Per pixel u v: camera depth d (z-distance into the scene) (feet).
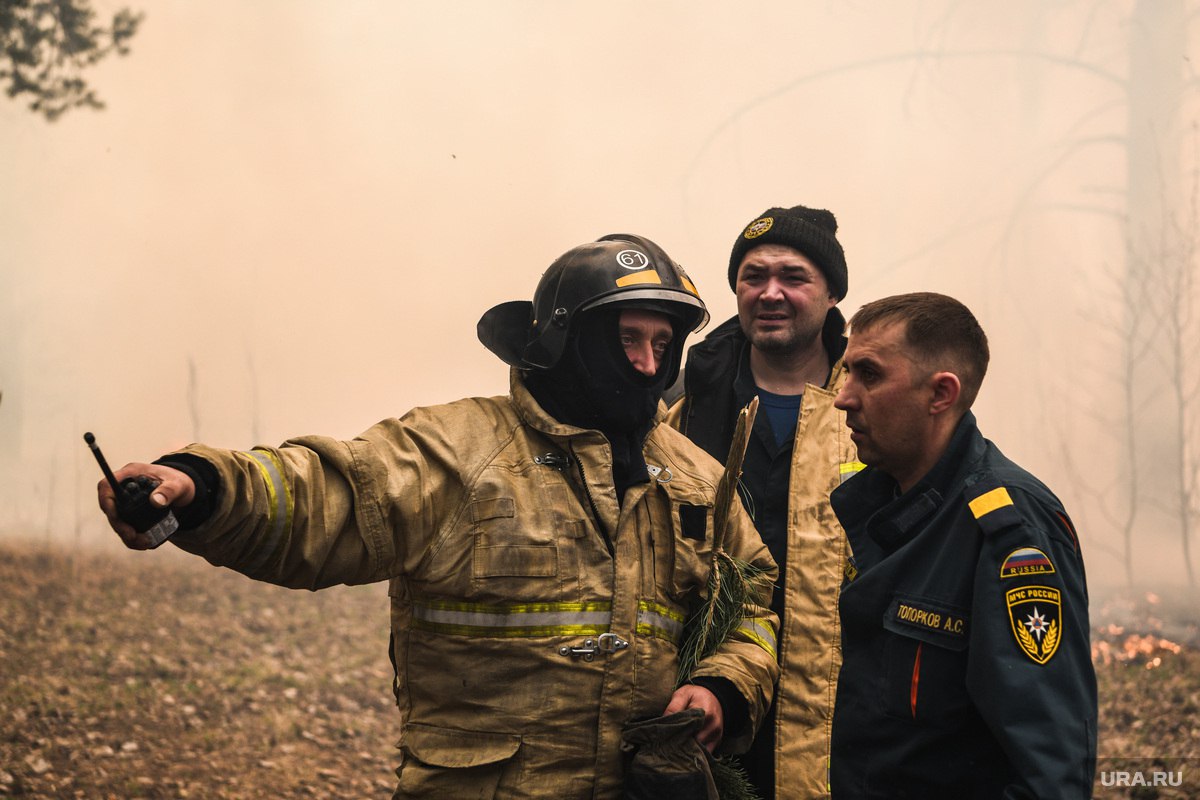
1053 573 6.23
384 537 7.01
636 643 7.47
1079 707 6.05
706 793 7.22
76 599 27.81
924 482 7.01
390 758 20.57
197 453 6.31
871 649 6.98
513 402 7.81
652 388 7.91
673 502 7.92
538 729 7.18
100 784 17.52
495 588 7.17
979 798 6.48
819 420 10.27
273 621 28.02
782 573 10.03
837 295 10.98
